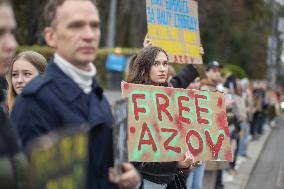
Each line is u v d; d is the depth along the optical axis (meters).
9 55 2.34
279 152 15.51
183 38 5.65
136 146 3.85
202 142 4.26
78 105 2.64
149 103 3.98
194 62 5.75
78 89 2.65
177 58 5.57
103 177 2.73
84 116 2.65
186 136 4.17
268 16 47.94
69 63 2.65
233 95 9.60
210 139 4.32
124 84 3.91
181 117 4.16
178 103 4.16
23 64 4.02
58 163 2.05
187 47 5.68
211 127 4.34
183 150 4.11
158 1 5.41
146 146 3.90
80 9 2.60
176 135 4.09
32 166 1.99
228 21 37.75
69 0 2.63
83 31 2.60
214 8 36.81
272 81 37.62
